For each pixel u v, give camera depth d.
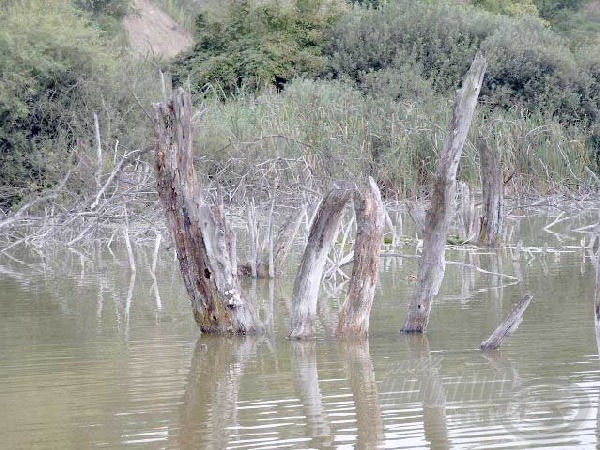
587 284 15.77
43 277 18.05
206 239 12.18
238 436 8.09
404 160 29.78
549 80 38.38
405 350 11.09
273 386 9.63
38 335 12.49
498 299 14.52
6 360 11.04
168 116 12.02
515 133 31.23
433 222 11.91
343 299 14.99
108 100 28.52
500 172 21.36
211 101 32.31
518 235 23.75
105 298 15.47
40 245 22.44
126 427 8.41
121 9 50.53
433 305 14.08
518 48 38.94
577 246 21.05
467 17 42.03
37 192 26.25
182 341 11.98
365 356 10.86
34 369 10.58
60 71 28.28
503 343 11.33
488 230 21.42
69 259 20.67
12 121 27.41
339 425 8.31
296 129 28.08
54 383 9.95
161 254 21.17
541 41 40.72
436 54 39.72
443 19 40.59
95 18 47.41
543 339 11.48
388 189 29.66
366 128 30.41
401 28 40.38
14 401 9.30
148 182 23.44
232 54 40.34
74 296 15.72
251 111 30.16
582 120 38.12
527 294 11.12
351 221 17.50
